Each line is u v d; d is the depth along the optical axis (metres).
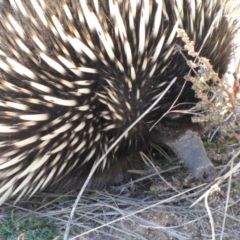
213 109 0.45
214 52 0.48
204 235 0.48
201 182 0.50
